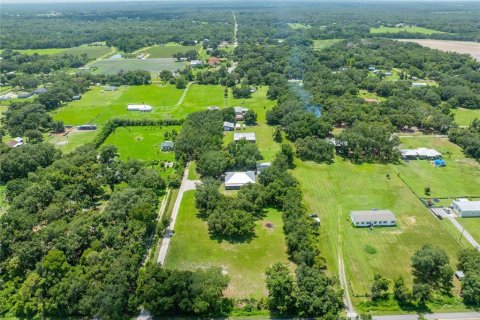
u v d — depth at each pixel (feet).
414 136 614.75
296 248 334.85
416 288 282.36
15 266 302.86
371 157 538.06
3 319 275.80
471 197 431.84
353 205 418.72
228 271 320.70
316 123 585.22
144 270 304.09
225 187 453.58
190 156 543.39
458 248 347.15
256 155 515.91
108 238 326.03
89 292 276.21
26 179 445.78
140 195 393.91
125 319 273.54
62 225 338.13
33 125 627.05
